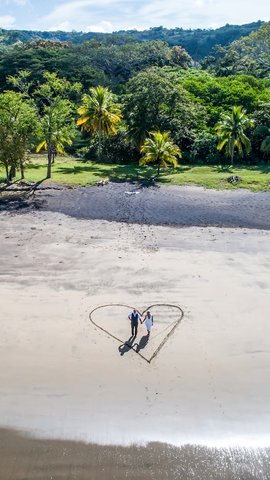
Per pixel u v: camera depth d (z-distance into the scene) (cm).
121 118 6022
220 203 4022
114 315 2180
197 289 2441
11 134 4425
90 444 1452
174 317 2166
